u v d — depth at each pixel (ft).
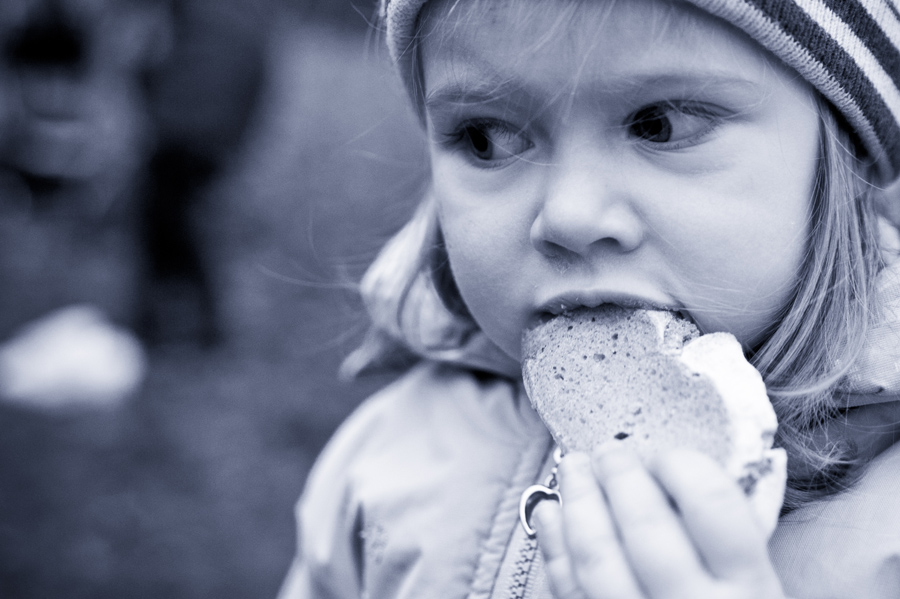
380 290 1.89
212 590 3.25
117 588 3.23
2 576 3.25
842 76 1.36
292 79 10.48
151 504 3.68
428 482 1.72
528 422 1.71
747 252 1.32
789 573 1.38
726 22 1.29
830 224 1.38
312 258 6.11
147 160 4.80
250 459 3.98
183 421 4.26
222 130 4.74
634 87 1.28
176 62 4.58
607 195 1.31
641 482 1.18
